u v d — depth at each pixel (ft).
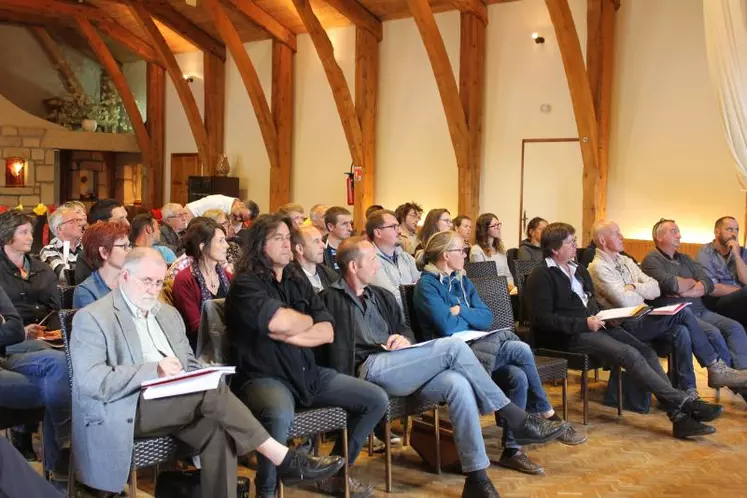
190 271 11.22
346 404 10.00
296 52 38.55
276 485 9.52
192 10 39.06
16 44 45.52
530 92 29.94
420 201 33.65
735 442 13.06
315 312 10.30
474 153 31.14
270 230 10.01
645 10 26.78
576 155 28.81
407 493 10.61
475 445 10.18
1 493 6.29
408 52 33.71
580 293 14.30
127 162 48.34
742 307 16.78
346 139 35.96
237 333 9.78
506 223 30.86
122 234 10.55
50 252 15.39
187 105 40.40
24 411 9.91
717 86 21.04
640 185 27.09
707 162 25.43
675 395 13.16
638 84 27.02
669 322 14.71
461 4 30.07
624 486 10.95
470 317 12.15
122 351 8.71
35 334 12.03
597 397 15.85
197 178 40.01
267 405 9.16
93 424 8.29
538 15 29.55
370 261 10.96
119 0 37.68
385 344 11.21
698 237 25.71
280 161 38.55
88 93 48.91
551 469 11.64
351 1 32.99
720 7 20.56
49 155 43.91
